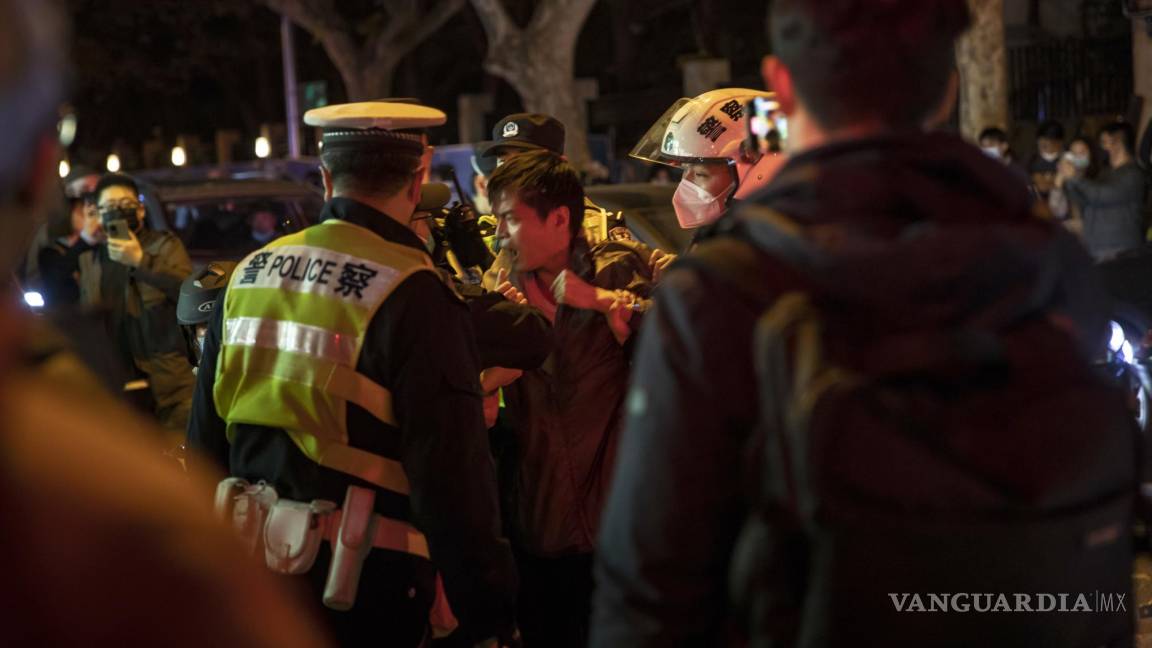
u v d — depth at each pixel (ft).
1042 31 77.82
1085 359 6.43
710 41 90.94
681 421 6.40
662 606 6.54
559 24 60.75
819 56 6.64
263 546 10.76
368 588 10.85
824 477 5.81
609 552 6.73
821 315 6.11
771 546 6.23
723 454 6.41
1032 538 5.96
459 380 10.84
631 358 13.47
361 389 10.75
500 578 10.94
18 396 4.00
